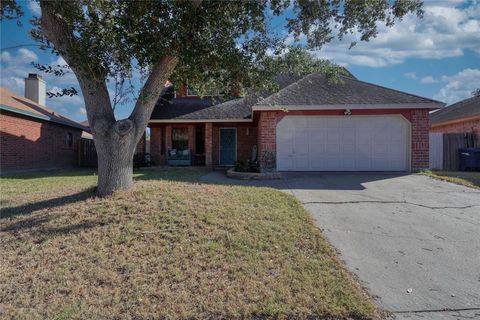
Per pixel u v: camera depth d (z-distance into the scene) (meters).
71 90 6.28
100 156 6.96
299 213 6.62
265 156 13.28
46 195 7.80
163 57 6.52
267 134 13.31
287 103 13.00
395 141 13.38
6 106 15.34
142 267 4.39
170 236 5.17
